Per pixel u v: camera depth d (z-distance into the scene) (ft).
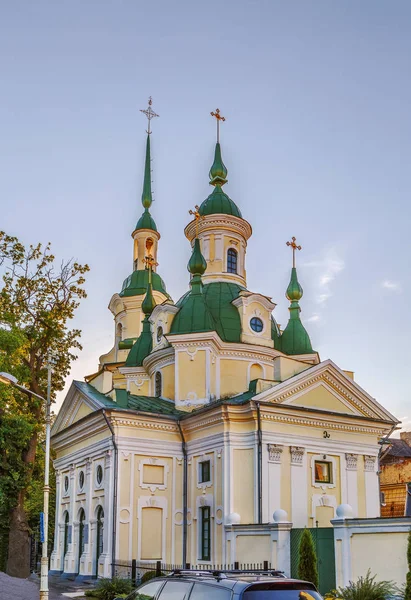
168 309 134.00
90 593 93.25
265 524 90.33
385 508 165.89
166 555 110.93
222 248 146.51
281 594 36.88
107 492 109.91
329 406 114.42
